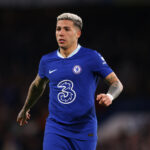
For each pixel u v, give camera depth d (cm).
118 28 5766
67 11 5709
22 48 5841
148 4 4819
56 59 1276
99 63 1244
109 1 4612
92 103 1257
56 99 1256
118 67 5338
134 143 3644
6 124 4066
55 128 1255
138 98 4175
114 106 4053
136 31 5694
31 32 5950
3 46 5862
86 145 1249
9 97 4691
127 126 3834
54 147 1238
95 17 5788
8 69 5569
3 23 5944
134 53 5441
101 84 4597
